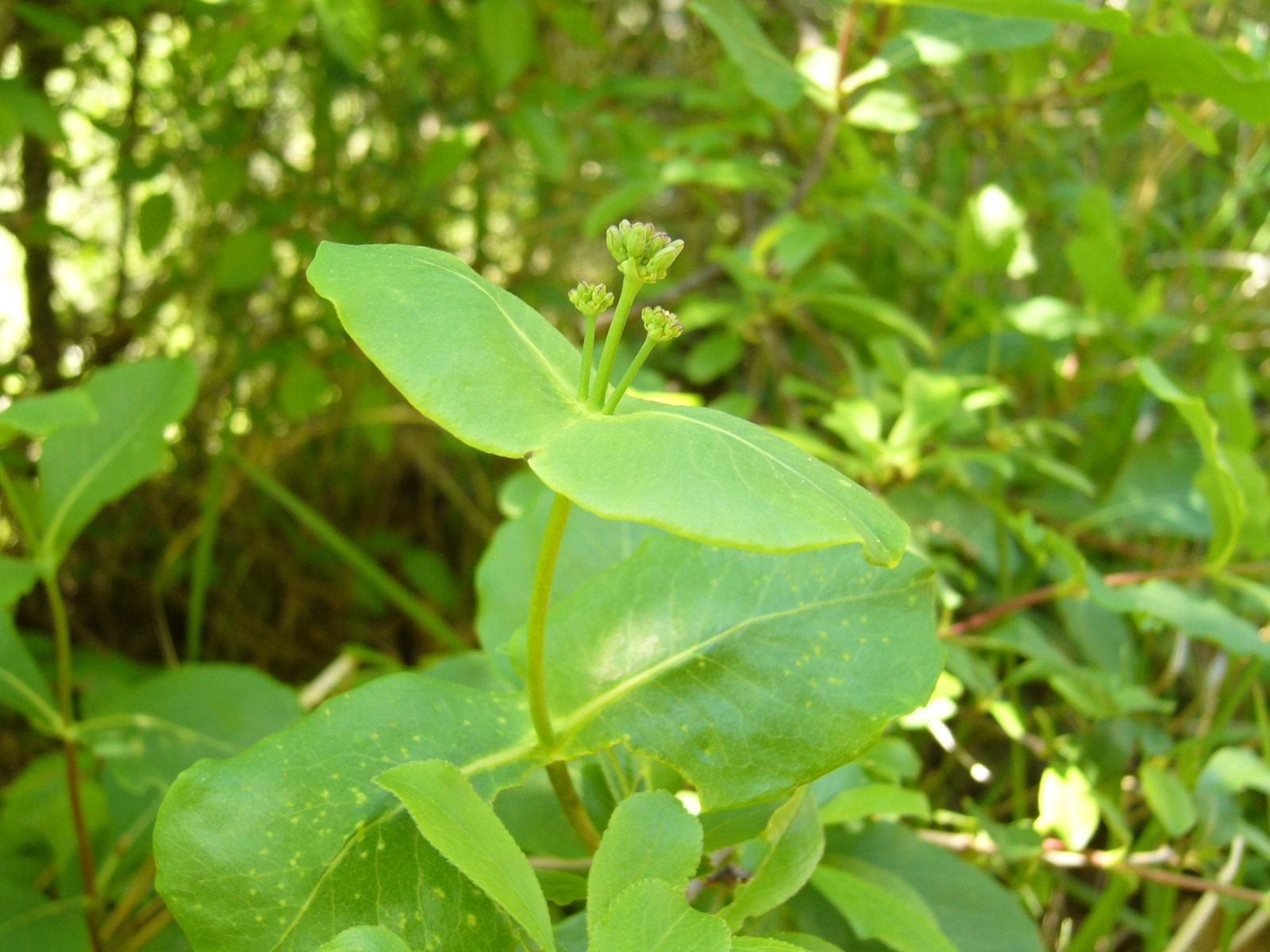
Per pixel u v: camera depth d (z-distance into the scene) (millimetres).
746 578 242
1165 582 381
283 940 189
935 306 689
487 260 782
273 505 723
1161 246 720
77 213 770
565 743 220
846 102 437
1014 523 399
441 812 180
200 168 616
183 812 194
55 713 353
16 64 660
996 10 358
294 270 728
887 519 178
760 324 549
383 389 687
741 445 175
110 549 662
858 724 217
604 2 853
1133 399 548
